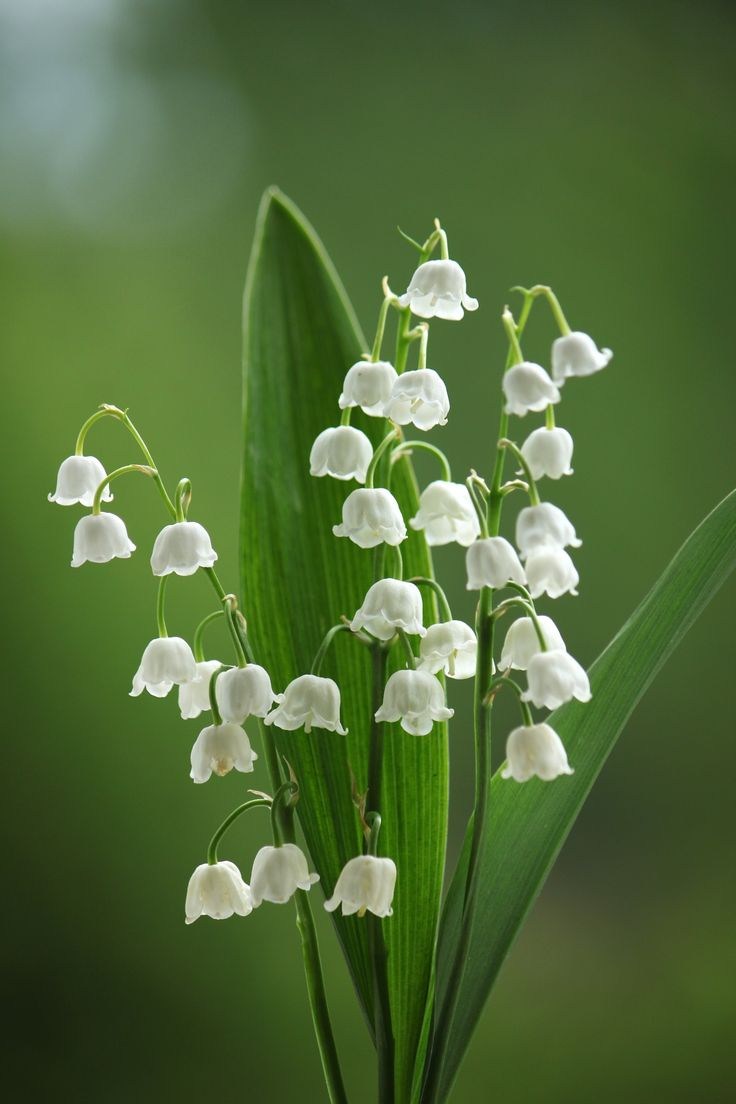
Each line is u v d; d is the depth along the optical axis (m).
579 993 1.10
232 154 1.30
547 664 0.41
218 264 1.27
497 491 0.42
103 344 1.21
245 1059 1.06
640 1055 1.06
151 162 1.27
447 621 0.42
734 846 1.24
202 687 0.43
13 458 1.15
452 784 1.16
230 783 1.11
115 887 1.10
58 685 1.12
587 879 1.22
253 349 0.44
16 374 1.18
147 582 1.14
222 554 1.17
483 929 0.43
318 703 0.42
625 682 0.43
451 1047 0.43
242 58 1.30
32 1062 1.05
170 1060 1.06
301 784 0.43
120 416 0.43
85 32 1.24
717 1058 1.05
